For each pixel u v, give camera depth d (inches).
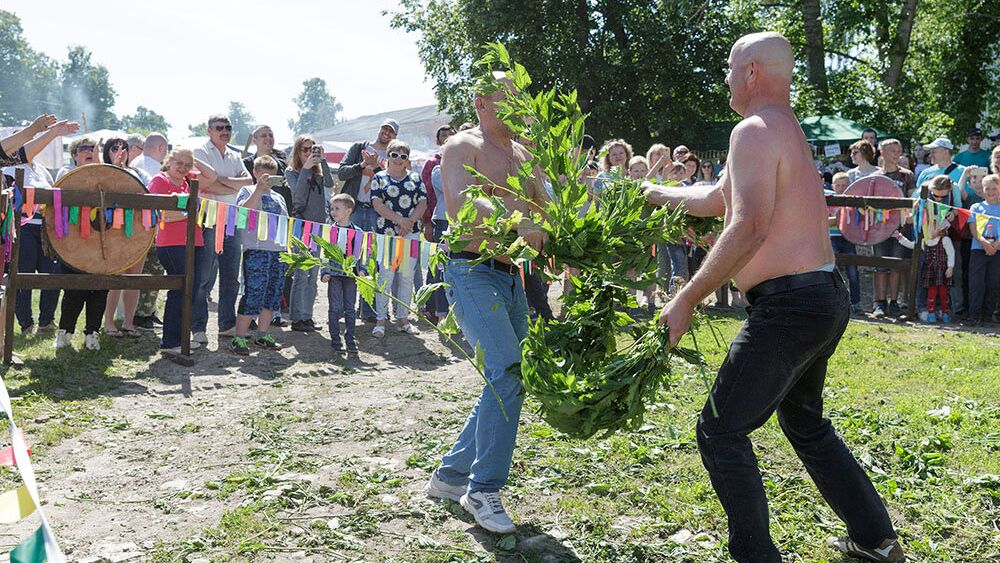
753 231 109.8
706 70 1011.9
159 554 131.8
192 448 187.9
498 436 140.3
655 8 1015.6
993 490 161.5
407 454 184.7
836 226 412.8
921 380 259.1
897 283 412.5
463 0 1031.6
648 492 159.5
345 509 151.5
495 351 140.6
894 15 989.2
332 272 306.5
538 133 129.9
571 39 1004.6
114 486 163.8
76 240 262.2
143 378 255.8
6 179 249.6
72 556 130.6
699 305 128.4
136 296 316.5
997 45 870.4
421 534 141.3
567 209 130.4
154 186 285.4
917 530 146.1
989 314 390.3
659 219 134.0
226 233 288.4
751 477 115.4
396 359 303.0
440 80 1140.5
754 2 1085.8
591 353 133.5
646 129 1019.9
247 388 250.1
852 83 1127.6
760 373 114.3
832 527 145.3
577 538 140.8
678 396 232.1
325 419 214.1
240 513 147.6
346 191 352.8
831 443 129.5
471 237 139.0
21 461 79.9
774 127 113.7
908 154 779.4
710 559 133.4
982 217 382.9
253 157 397.7
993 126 885.2
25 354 274.1
